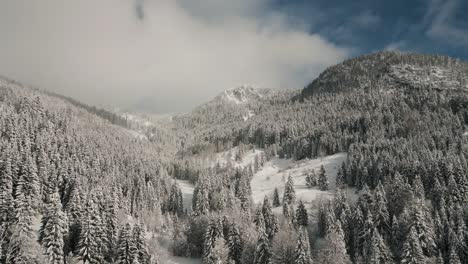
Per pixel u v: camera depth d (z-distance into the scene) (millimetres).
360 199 115312
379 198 105562
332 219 101500
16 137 143250
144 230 92562
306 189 166375
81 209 104188
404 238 90938
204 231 114688
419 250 80062
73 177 127875
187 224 124625
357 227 99875
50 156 138875
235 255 101812
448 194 110938
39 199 112625
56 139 160625
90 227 89750
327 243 89000
